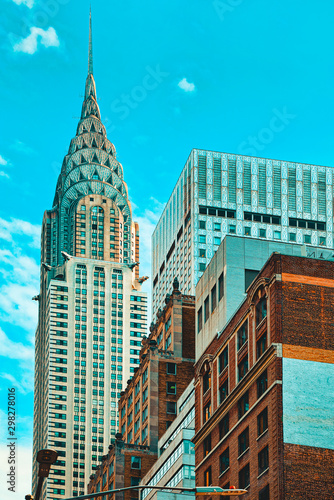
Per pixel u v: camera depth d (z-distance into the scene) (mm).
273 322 93188
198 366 113188
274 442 89312
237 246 112438
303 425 89688
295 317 93125
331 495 87750
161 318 183000
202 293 119062
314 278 94812
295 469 88000
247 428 96188
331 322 93625
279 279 94062
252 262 111750
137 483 166250
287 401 90250
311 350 92438
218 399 105812
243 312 101938
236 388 99688
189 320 176000
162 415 169250
